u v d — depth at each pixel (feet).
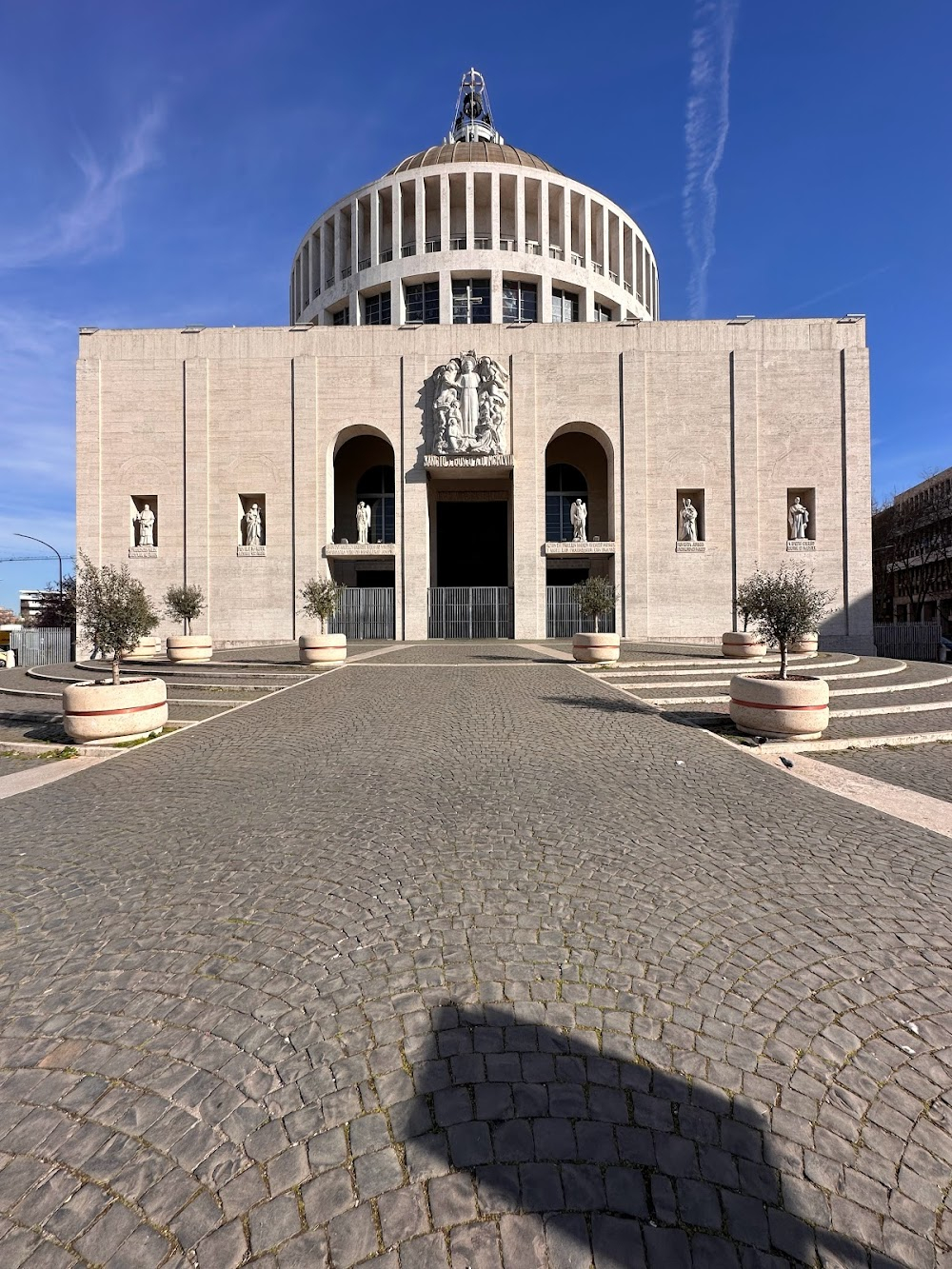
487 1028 7.54
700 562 83.66
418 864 12.37
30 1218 5.40
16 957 9.29
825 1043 7.40
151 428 85.20
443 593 85.76
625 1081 6.77
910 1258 5.14
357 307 102.12
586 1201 5.47
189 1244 5.17
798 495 84.74
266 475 84.58
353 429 85.97
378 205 100.83
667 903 10.79
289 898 11.01
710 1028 7.61
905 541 127.65
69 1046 7.34
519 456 83.71
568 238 101.40
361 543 85.40
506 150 110.93
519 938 9.60
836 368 83.61
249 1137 6.11
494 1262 5.00
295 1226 5.29
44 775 20.35
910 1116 6.42
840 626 82.53
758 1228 5.30
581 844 13.43
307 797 17.04
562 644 73.00
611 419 83.92
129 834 14.47
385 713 29.40
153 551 84.79
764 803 16.47
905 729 26.86
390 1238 5.19
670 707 32.19
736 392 83.20
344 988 8.36
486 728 25.89
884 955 9.30
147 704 25.71
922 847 13.56
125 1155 5.94
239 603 84.43
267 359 84.84
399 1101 6.48
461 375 83.61
